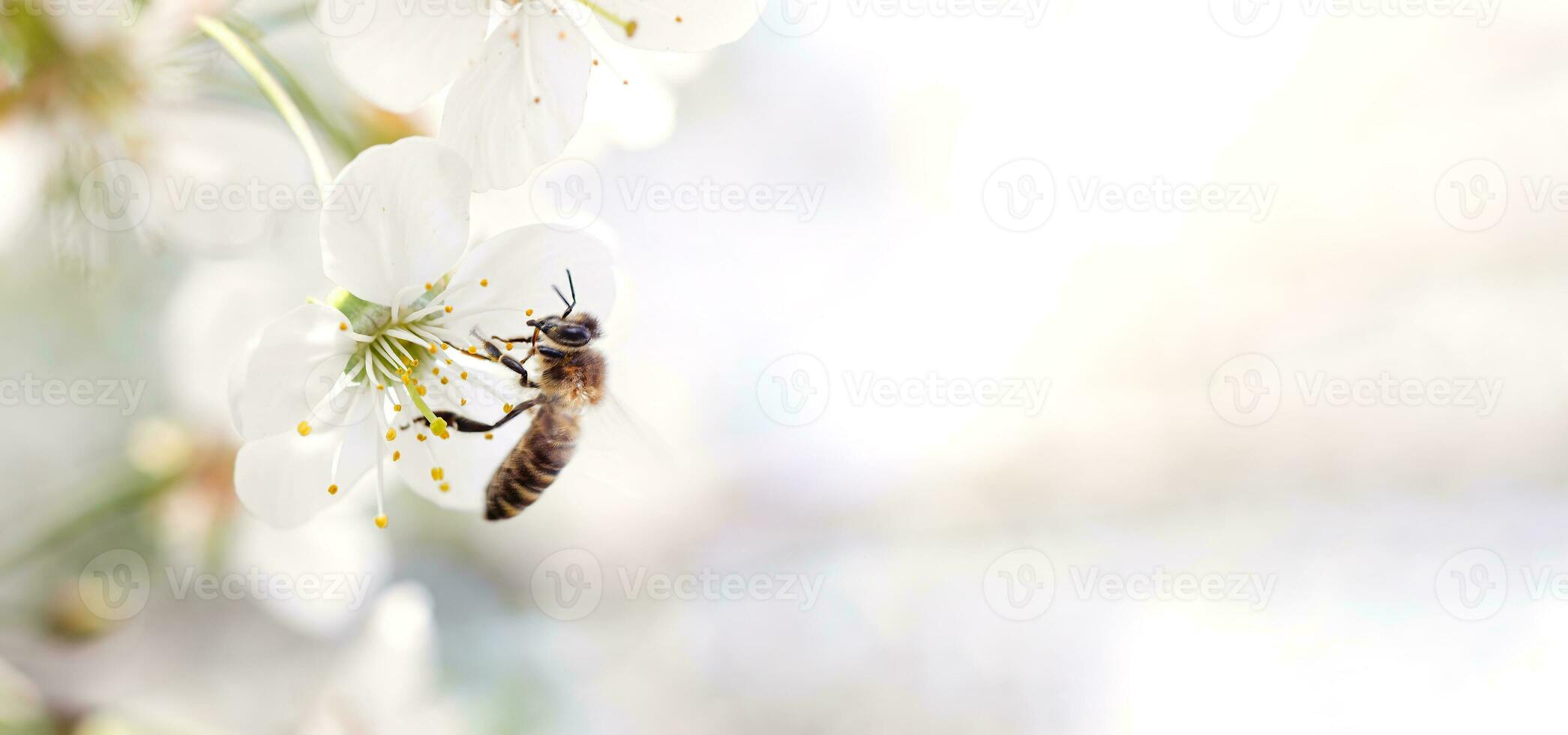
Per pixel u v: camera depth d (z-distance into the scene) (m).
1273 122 0.33
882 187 0.32
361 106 0.21
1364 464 0.35
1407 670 0.30
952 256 0.33
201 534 0.23
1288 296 0.35
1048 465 0.35
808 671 0.32
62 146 0.21
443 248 0.20
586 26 0.20
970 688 0.32
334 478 0.20
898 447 0.35
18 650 0.23
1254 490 0.35
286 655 0.24
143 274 0.23
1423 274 0.34
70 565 0.23
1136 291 0.34
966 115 0.32
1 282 0.23
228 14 0.21
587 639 0.30
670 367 0.29
